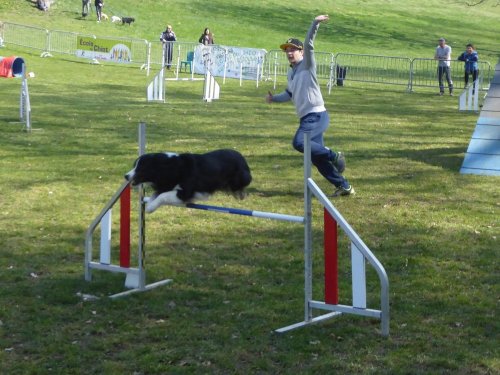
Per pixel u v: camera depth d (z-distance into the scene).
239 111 17.62
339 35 41.47
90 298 5.81
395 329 5.20
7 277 6.27
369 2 52.75
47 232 7.67
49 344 4.94
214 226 7.91
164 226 7.90
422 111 19.14
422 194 9.41
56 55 30.00
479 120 11.21
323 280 6.29
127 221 6.02
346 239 7.49
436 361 4.64
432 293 5.97
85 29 35.34
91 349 4.88
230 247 7.23
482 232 7.73
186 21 40.25
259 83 25.66
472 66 25.08
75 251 7.07
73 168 10.67
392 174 10.58
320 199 5.17
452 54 38.72
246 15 43.59
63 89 21.11
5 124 14.50
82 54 29.69
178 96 20.64
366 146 12.98
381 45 40.00
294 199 9.13
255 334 5.11
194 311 5.57
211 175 6.46
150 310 5.59
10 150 11.91
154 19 39.69
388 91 24.94
